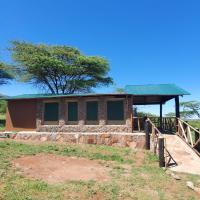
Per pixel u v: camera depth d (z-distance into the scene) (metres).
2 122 39.41
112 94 21.02
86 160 14.71
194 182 11.66
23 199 8.55
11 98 23.69
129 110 21.19
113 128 21.27
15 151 14.83
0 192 8.98
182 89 22.61
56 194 9.11
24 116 24.00
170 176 12.45
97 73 45.81
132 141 19.55
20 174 10.95
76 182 10.56
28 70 43.19
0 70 44.66
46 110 23.34
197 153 15.80
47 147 16.98
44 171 11.84
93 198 9.12
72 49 45.88
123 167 13.77
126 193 9.71
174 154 15.78
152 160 15.61
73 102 22.67
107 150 17.56
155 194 9.93
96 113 22.02
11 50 43.31
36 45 44.28
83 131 21.92
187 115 56.56
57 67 42.12
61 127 22.55
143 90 22.66
